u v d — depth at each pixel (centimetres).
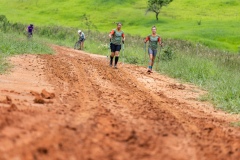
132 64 5653
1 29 10888
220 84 3584
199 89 3584
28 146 1004
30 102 2059
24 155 931
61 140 1132
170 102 2662
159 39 4688
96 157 1055
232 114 2534
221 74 4319
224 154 1341
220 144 1503
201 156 1264
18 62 4225
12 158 897
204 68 4472
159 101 2636
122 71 4462
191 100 2941
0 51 4922
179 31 17100
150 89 3253
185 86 3684
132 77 3978
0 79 2942
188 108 2525
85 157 1034
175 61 5194
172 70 4638
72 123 1442
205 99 3006
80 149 1096
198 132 1705
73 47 9600
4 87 2586
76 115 1711
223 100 2920
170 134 1544
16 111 1587
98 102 2267
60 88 2759
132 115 1927
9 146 980
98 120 1627
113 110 2031
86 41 10450
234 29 17225
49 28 12975
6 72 3325
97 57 6506
